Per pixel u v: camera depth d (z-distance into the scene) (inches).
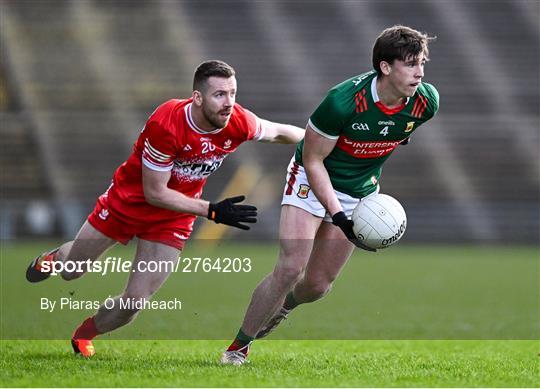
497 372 842.8
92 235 956.0
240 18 4084.6
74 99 3732.8
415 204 3378.4
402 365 890.7
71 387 732.0
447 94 3868.1
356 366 879.7
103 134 3592.5
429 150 3567.9
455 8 4160.9
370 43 4013.3
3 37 3927.2
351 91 831.7
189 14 4114.2
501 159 3587.6
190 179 911.0
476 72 3939.5
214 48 3978.8
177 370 824.9
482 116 3821.4
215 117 845.8
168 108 866.8
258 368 851.4
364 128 845.2
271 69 3900.1
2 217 3164.4
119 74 3863.2
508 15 4146.2
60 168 3503.9
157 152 860.0
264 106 3789.4
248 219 873.5
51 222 3191.4
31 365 857.5
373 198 855.7
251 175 3339.1
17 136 3560.5
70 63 3873.0
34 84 3777.1
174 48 3981.3
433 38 818.8
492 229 3319.4
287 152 3427.7
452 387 751.1
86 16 4077.3
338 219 833.5
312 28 4057.6
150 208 914.7
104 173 3513.8
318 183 845.2
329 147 848.3
